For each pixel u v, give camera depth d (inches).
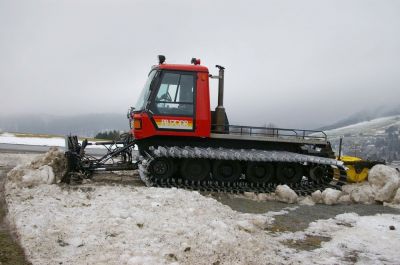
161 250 195.8
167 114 409.7
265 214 314.8
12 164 597.3
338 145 478.0
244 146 444.1
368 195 394.9
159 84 411.5
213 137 421.7
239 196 392.2
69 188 340.5
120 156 464.8
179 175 414.0
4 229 239.9
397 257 221.0
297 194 414.3
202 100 416.5
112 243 203.5
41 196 301.1
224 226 232.8
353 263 209.3
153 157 397.4
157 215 252.2
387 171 403.2
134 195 310.5
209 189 403.9
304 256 215.8
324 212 335.9
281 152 438.3
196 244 205.2
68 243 203.8
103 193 319.0
